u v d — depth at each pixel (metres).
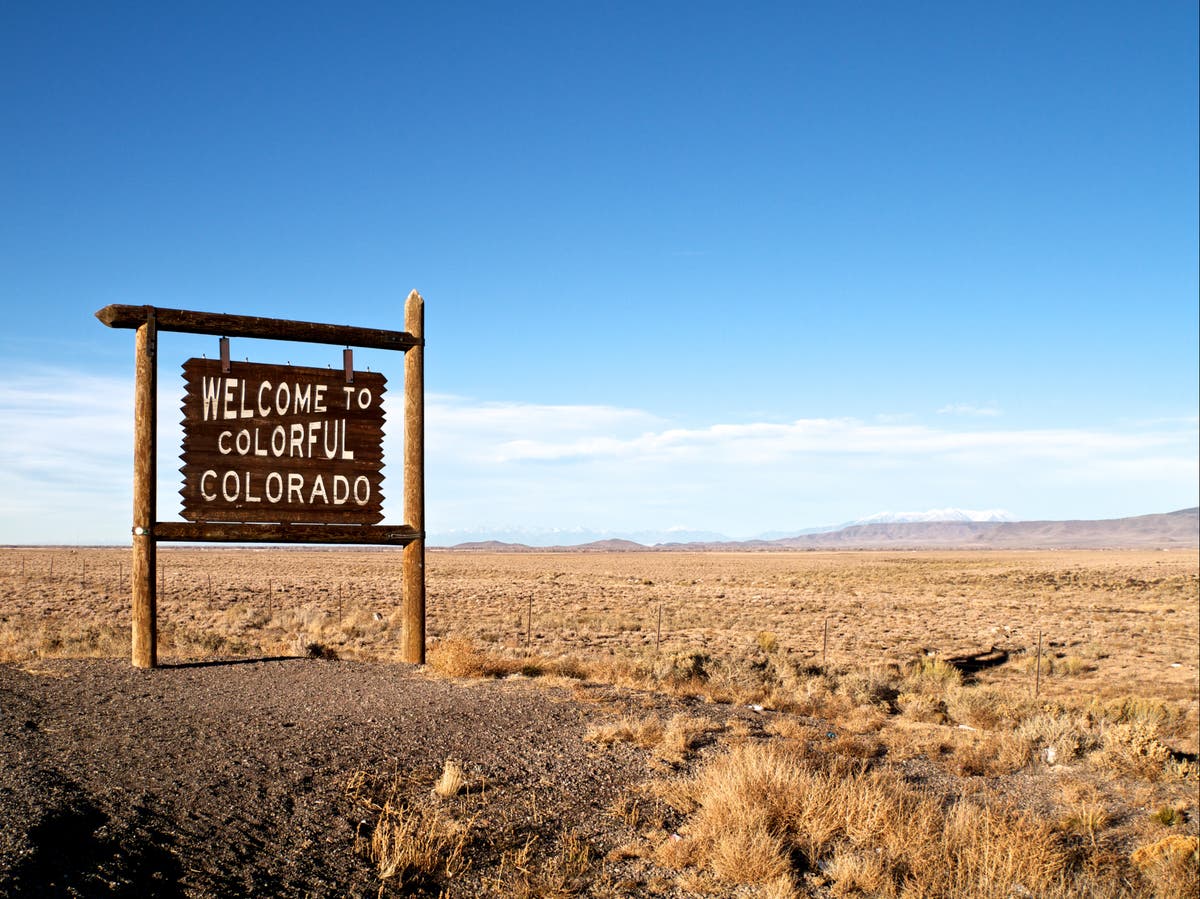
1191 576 95.69
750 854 7.12
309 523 13.11
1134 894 7.85
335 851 6.42
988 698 18.69
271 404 12.92
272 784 7.38
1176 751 14.59
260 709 9.77
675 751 10.02
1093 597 66.88
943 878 7.44
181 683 11.00
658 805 8.39
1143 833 9.70
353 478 13.42
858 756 11.41
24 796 6.23
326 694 10.86
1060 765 12.45
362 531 13.48
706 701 14.36
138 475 12.07
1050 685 26.00
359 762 8.24
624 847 7.36
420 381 13.85
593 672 15.75
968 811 8.89
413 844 6.56
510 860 6.83
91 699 9.73
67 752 7.55
